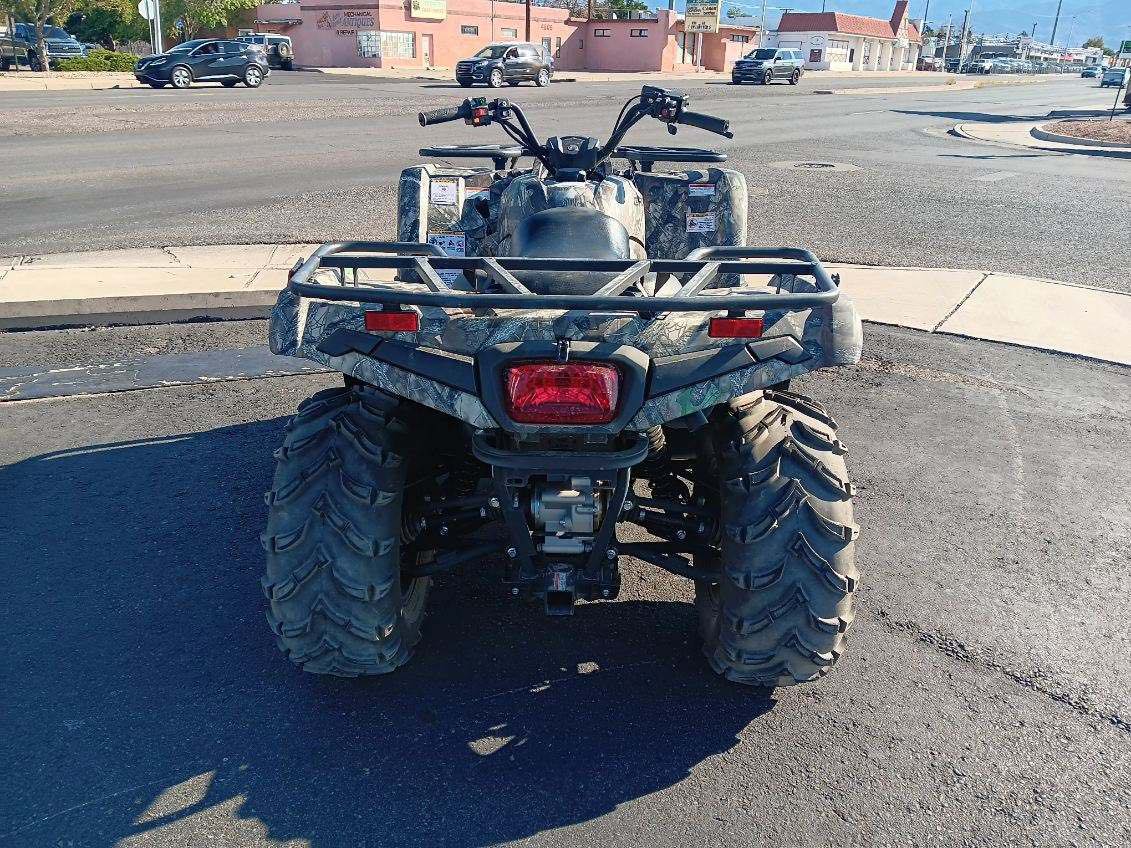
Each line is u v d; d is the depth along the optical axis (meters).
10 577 3.98
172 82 33.44
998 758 3.00
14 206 11.83
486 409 2.66
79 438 5.44
